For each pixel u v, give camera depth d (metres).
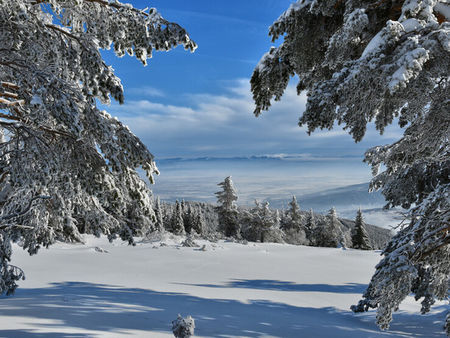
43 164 5.61
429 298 9.39
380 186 9.98
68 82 5.82
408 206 9.41
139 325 6.96
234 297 13.95
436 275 6.88
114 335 5.87
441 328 10.32
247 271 21.97
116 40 7.28
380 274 6.12
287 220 66.56
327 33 5.28
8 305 8.21
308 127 4.37
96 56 5.88
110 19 7.05
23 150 5.83
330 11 4.86
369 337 8.73
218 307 11.05
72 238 8.21
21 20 5.51
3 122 5.97
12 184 5.73
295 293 16.42
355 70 3.60
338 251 35.12
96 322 6.88
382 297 5.85
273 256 29.42
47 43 6.30
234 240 39.75
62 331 5.80
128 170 6.19
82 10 6.92
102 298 10.68
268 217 54.50
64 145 6.18
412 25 3.71
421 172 8.95
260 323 8.95
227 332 7.37
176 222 61.00
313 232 63.31
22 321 6.34
